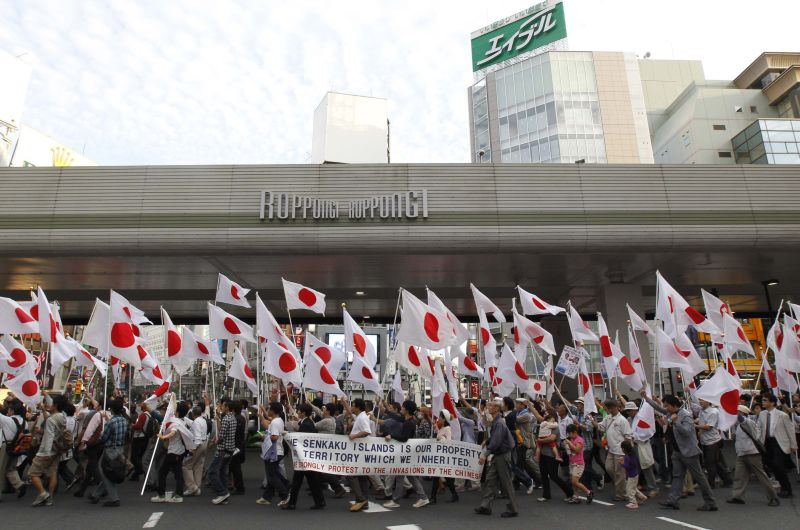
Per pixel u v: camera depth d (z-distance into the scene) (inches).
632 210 693.9
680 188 705.0
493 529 323.6
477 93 2864.2
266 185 692.7
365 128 2214.6
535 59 2691.9
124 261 719.1
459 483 475.5
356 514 366.6
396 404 433.7
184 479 430.9
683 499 422.0
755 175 712.4
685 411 386.9
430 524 335.9
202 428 429.4
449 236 683.4
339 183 695.1
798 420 500.1
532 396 516.7
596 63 2659.9
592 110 2588.6
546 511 377.1
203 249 679.7
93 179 690.2
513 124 2677.2
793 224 695.1
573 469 409.7
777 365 508.1
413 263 745.6
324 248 685.9
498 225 685.9
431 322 428.5
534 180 701.9
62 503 394.9
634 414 452.4
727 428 404.8
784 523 337.7
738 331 508.4
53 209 679.1
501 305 1070.4
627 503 394.9
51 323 445.1
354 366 448.5
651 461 408.2
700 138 2297.0
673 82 2854.3
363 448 390.0
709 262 762.8
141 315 547.8
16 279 822.5
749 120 2321.6
